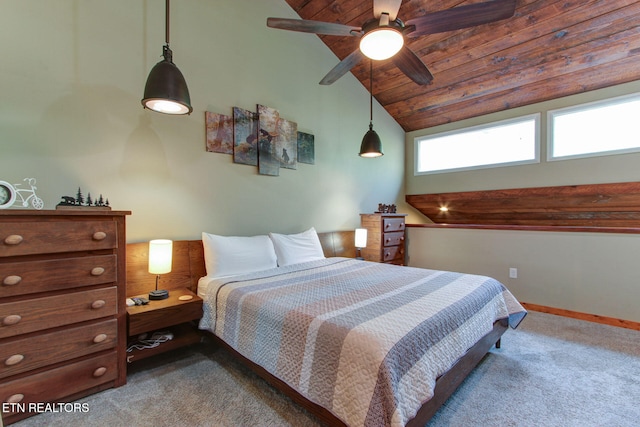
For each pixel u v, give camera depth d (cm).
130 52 239
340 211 423
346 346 135
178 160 265
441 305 174
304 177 374
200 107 279
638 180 332
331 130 409
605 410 169
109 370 186
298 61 368
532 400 178
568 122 379
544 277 344
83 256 175
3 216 149
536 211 435
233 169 304
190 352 240
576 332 280
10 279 151
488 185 445
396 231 442
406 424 123
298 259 319
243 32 313
